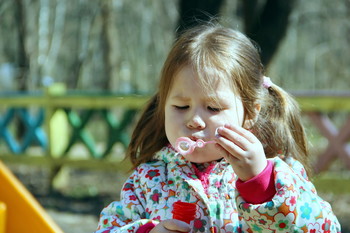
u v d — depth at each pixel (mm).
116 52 18703
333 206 7426
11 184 2555
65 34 19922
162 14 18703
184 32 2080
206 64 1886
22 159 9500
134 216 2014
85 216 7387
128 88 19938
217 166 1990
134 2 19344
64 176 9508
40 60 17734
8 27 17812
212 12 6898
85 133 8906
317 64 22203
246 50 2027
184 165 2018
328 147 6633
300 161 2242
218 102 1874
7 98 9633
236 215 1928
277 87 2199
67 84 20516
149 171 2070
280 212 1703
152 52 19406
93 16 17766
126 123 8516
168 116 1934
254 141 1761
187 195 1964
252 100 2000
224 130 1762
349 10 15188
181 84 1894
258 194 1732
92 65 21062
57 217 7266
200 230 1917
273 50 7824
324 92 6590
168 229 1741
